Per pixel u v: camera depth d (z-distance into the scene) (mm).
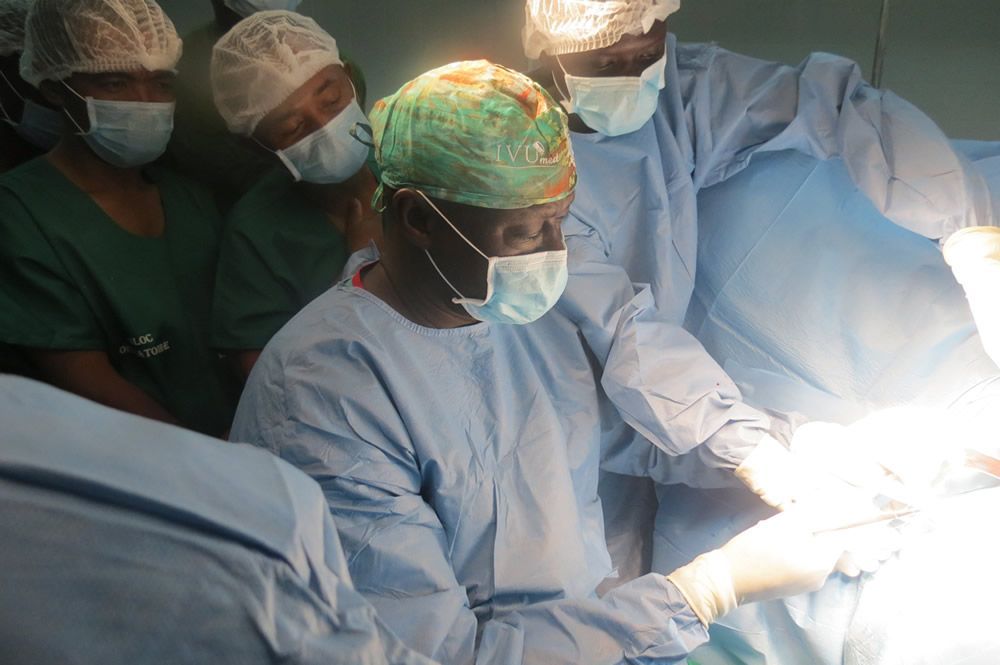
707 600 1009
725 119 1439
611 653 930
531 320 1035
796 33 1781
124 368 1494
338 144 1438
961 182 1285
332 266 1544
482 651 911
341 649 420
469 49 2057
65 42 1325
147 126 1403
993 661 983
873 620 1089
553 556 1017
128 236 1472
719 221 1500
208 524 408
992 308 1093
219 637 394
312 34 1443
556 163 908
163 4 2105
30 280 1373
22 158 1709
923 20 1666
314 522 454
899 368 1324
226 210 1836
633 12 1214
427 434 976
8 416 421
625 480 1456
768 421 1252
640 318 1301
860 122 1369
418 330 1025
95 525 390
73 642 374
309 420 922
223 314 1482
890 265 1365
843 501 1127
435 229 939
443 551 972
